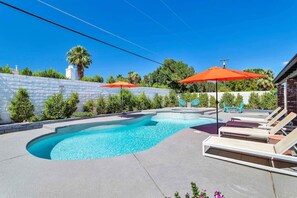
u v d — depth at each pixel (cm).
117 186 333
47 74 1321
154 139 882
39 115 1088
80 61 2327
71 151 691
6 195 308
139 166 420
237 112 1611
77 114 1214
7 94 945
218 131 696
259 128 702
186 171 394
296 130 410
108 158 473
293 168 404
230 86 3105
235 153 507
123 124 1204
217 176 370
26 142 650
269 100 1781
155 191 316
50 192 315
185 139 657
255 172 390
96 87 1476
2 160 468
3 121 923
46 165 432
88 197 299
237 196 299
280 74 787
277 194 304
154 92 2186
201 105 2191
